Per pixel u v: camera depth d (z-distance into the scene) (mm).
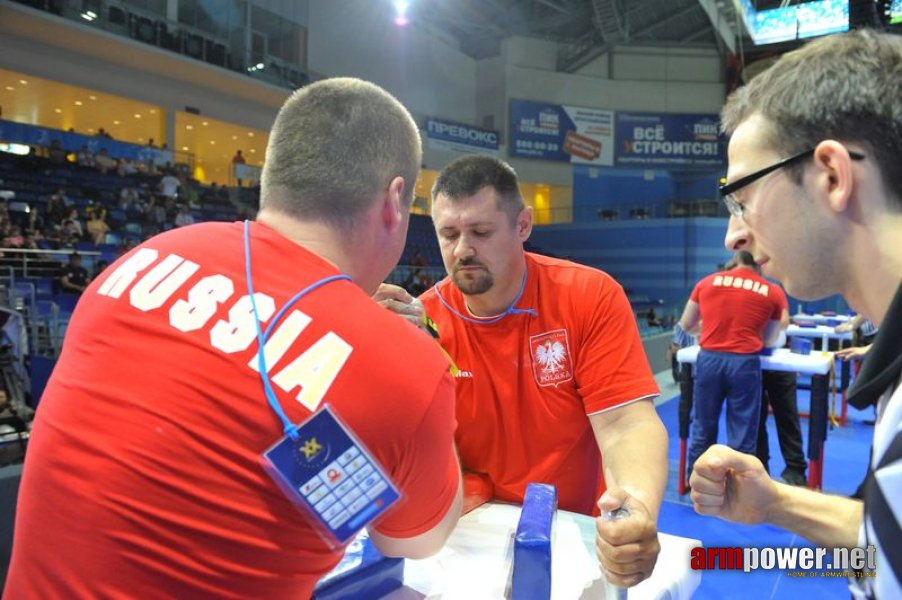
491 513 1212
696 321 3635
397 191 744
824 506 835
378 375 590
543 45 19422
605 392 1263
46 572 570
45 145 11609
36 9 10250
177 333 604
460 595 874
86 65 11984
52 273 8086
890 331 502
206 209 12508
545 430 1357
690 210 17078
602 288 1325
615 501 830
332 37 15516
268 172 738
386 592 876
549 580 690
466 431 1411
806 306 11914
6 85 12656
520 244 1330
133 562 538
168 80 13273
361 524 589
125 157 12625
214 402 562
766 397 3787
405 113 775
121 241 10055
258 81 13742
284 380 570
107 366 608
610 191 19750
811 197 560
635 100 19625
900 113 516
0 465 3082
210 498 544
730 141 638
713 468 850
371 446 579
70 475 571
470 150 18156
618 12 16781
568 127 19438
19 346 4027
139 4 11867
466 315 1395
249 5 13688
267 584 568
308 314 611
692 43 19312
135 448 553
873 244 535
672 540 1043
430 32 18156
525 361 1347
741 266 3383
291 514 565
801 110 554
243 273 649
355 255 724
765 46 16172
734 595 2354
